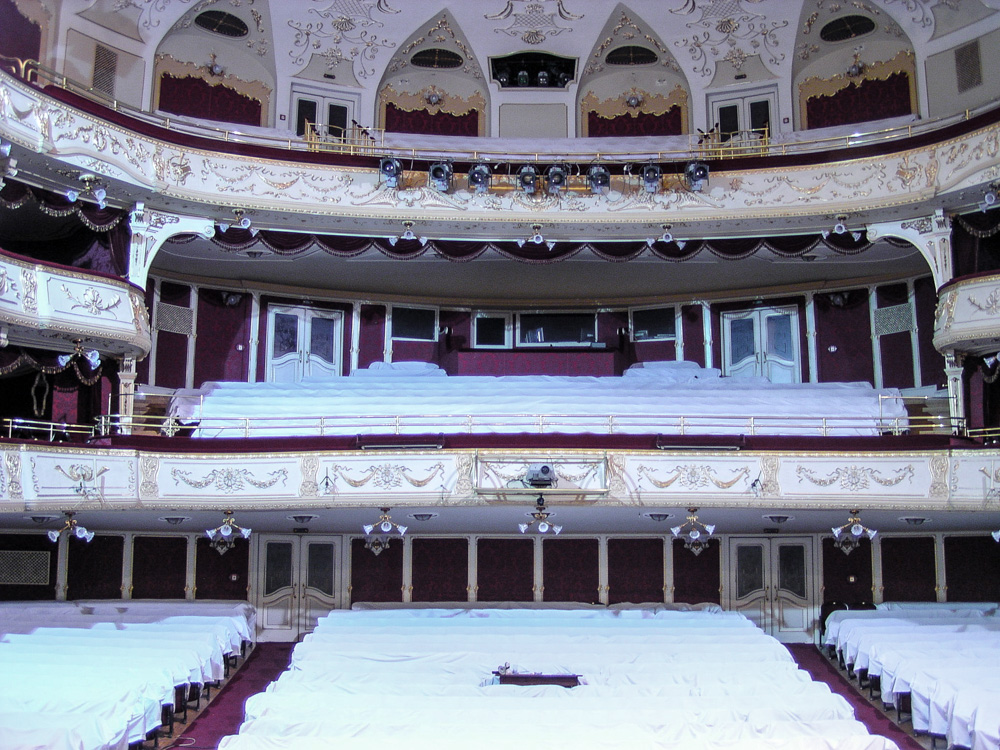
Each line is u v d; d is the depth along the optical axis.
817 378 23.59
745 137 22.83
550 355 23.75
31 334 16.70
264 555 19.77
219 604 18.78
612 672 14.12
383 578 19.70
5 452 14.76
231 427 17.22
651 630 16.19
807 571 19.67
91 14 20.02
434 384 20.80
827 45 22.28
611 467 16.12
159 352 22.25
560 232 20.66
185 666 14.30
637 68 23.48
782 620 19.53
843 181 19.42
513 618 17.33
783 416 17.75
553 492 15.93
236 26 21.64
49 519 17.06
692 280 23.92
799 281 23.91
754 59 22.64
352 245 20.89
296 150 19.78
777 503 16.20
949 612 18.09
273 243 20.45
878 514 16.86
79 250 18.78
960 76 20.86
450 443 16.22
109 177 17.67
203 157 19.14
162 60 21.30
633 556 19.75
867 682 16.61
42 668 13.25
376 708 12.29
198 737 14.15
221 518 17.58
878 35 21.81
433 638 15.46
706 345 24.83
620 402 19.12
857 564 19.62
